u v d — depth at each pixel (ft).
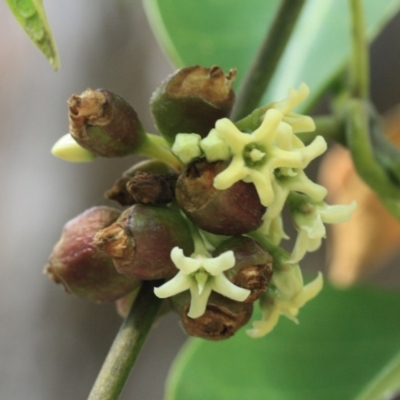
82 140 0.62
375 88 1.51
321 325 0.83
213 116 0.62
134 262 0.60
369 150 0.74
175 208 0.61
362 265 1.06
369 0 0.81
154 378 1.69
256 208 0.60
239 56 0.84
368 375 0.80
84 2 1.70
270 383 0.81
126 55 1.69
